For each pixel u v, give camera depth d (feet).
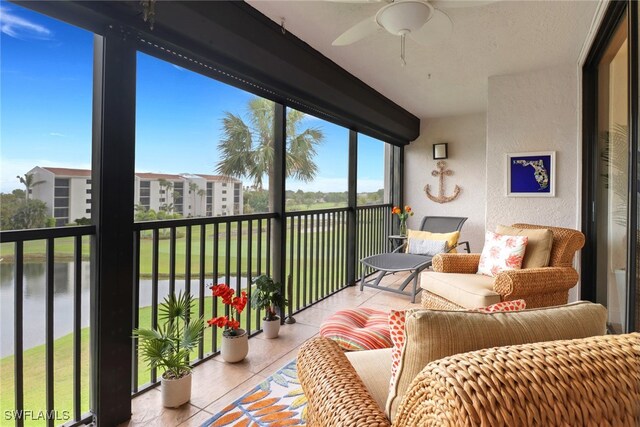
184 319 6.86
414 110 16.83
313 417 3.38
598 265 9.96
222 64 7.50
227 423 5.79
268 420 5.86
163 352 6.21
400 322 3.11
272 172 10.23
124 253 5.77
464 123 17.65
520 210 11.86
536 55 10.34
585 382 1.90
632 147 6.16
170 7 5.88
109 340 5.59
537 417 1.74
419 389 2.07
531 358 1.99
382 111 14.30
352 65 11.04
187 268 7.62
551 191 11.34
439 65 11.10
